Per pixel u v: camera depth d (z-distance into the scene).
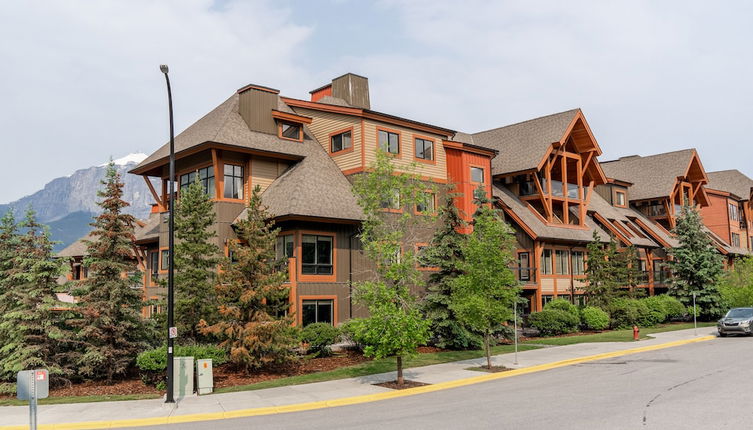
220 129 28.97
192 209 23.27
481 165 36.41
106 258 21.41
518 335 33.97
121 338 20.78
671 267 45.78
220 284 21.09
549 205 41.62
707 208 64.56
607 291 38.34
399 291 19.88
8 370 20.00
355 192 24.09
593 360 23.81
